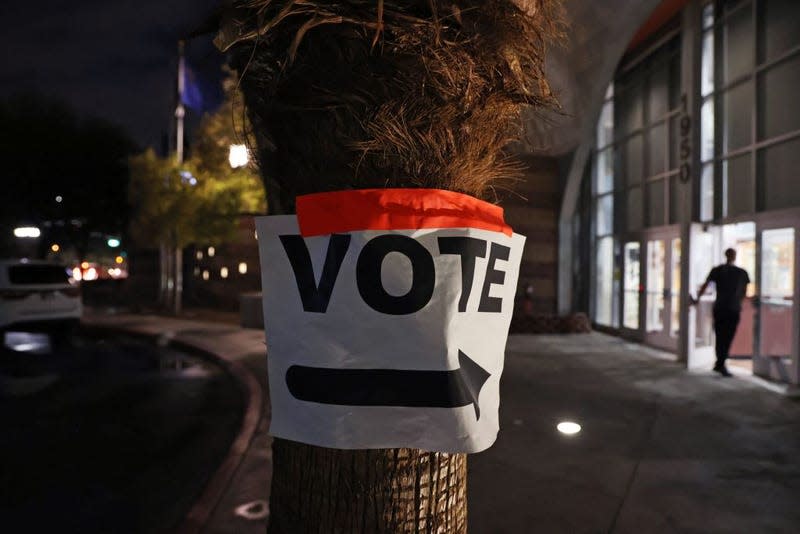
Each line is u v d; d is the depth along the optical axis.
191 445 5.83
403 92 1.49
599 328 13.73
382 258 1.51
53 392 8.09
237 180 15.59
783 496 4.04
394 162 1.52
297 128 1.55
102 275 48.66
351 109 1.50
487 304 1.63
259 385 8.09
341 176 1.53
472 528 3.51
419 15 1.49
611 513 3.75
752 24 8.91
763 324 8.23
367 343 1.51
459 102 1.52
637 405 6.57
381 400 1.51
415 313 1.51
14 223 28.81
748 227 9.70
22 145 26.03
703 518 3.69
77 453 5.59
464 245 1.54
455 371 1.52
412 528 1.55
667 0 10.05
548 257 14.63
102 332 14.43
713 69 9.81
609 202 13.77
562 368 8.84
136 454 5.56
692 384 7.73
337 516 1.54
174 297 18.67
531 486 4.19
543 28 1.83
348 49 1.47
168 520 4.15
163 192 16.42
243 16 1.52
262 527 3.69
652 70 11.80
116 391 8.16
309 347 1.54
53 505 4.40
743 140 9.12
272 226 1.58
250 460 4.96
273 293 1.58
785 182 8.12
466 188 1.63
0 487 4.75
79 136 27.69
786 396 7.06
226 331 13.65
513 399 6.84
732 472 4.48
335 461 1.55
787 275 7.98
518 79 1.64
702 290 8.54
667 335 10.59
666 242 10.78
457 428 1.52
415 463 1.55
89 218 29.47
